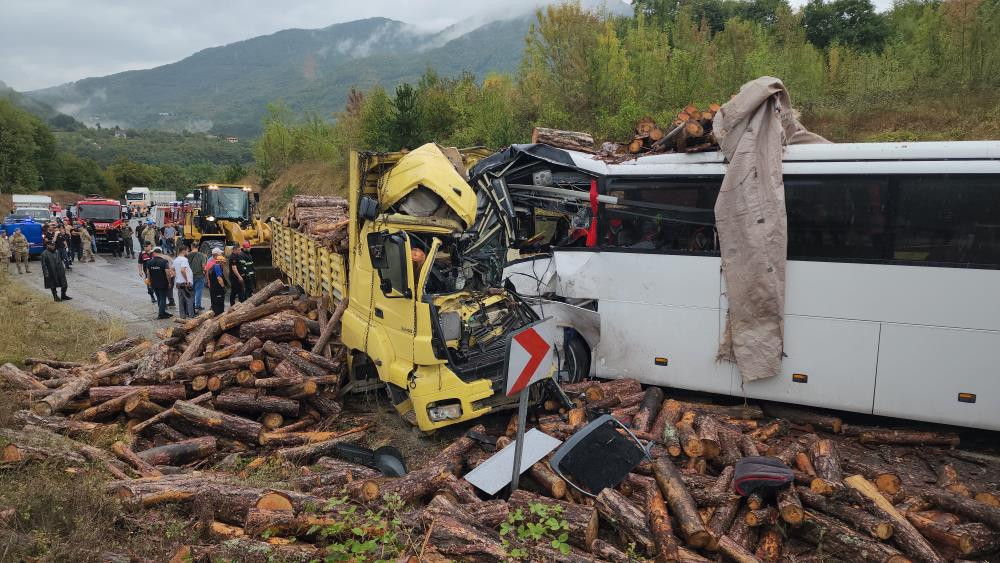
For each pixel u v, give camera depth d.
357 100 35.81
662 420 6.66
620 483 5.40
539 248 9.01
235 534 4.81
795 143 7.50
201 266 15.30
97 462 5.91
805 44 24.00
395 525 4.62
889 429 7.08
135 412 7.25
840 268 7.00
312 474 5.96
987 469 6.48
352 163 7.96
